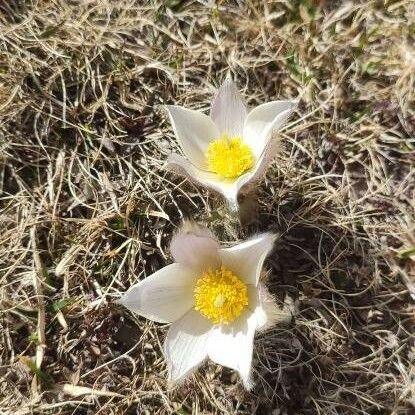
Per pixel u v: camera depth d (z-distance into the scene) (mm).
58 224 171
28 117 180
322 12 186
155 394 160
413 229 168
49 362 162
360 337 163
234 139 151
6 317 163
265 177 172
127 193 172
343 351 161
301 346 160
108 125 181
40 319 162
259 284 136
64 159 177
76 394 159
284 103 144
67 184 176
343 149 176
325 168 176
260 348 160
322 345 161
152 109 183
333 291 164
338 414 158
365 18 183
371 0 182
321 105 178
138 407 160
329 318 163
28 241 171
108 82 182
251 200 161
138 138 180
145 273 168
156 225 170
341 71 181
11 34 186
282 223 169
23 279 166
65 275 166
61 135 179
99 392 158
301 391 160
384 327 164
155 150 177
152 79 186
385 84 179
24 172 177
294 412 158
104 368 162
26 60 183
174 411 158
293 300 163
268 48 185
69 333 164
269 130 138
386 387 159
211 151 151
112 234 170
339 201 171
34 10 189
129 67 188
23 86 181
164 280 141
